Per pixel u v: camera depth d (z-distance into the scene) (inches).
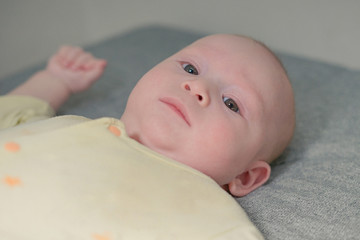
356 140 44.1
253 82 38.8
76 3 86.2
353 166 39.9
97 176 31.4
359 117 48.2
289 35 67.0
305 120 48.7
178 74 38.1
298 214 34.2
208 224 31.8
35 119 46.6
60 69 53.1
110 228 30.2
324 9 63.0
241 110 37.9
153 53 64.2
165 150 35.8
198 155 35.9
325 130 46.7
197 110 35.8
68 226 30.0
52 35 84.4
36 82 52.3
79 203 30.4
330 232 32.0
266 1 67.1
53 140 31.8
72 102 53.9
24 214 30.1
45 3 82.0
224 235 31.0
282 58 62.1
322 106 51.1
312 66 59.8
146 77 38.5
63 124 34.2
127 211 31.0
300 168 41.2
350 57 63.3
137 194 31.8
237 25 71.0
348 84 55.2
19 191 30.4
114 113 50.1
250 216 34.8
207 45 40.9
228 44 40.9
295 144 45.0
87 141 32.4
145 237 30.4
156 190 32.5
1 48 77.6
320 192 36.6
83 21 88.1
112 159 32.2
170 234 30.9
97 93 55.4
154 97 36.7
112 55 64.1
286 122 41.5
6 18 77.3
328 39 64.2
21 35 80.0
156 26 74.7
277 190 38.0
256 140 38.4
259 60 40.2
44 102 49.1
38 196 30.3
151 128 35.8
